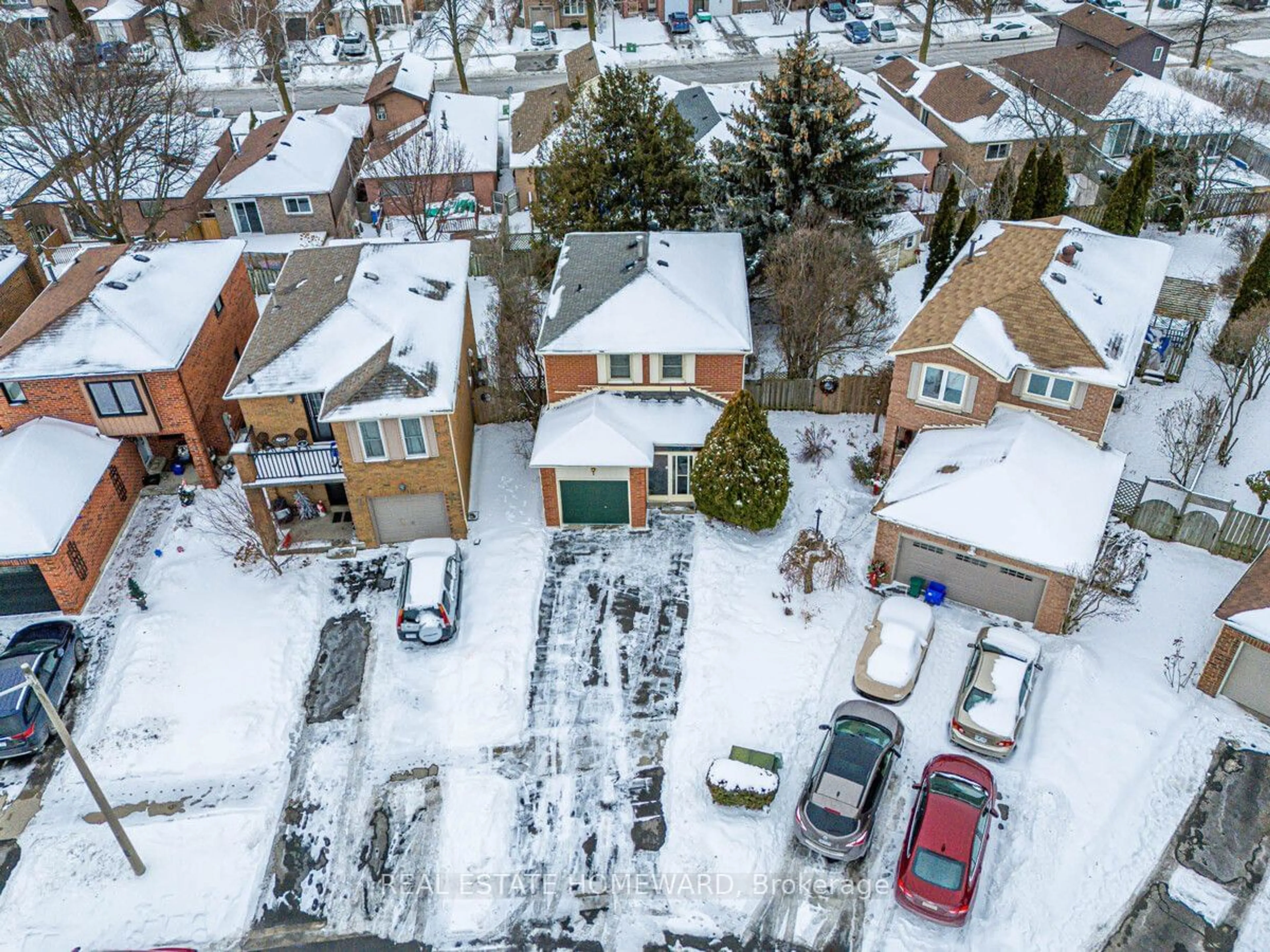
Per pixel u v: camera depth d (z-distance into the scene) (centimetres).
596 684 2553
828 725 2394
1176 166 4438
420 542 2875
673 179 3794
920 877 1991
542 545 2969
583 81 5375
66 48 5550
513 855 2194
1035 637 2581
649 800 2286
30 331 3020
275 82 6925
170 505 3183
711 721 2419
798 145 3547
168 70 5881
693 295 3055
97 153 4156
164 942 2075
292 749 2444
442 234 4825
